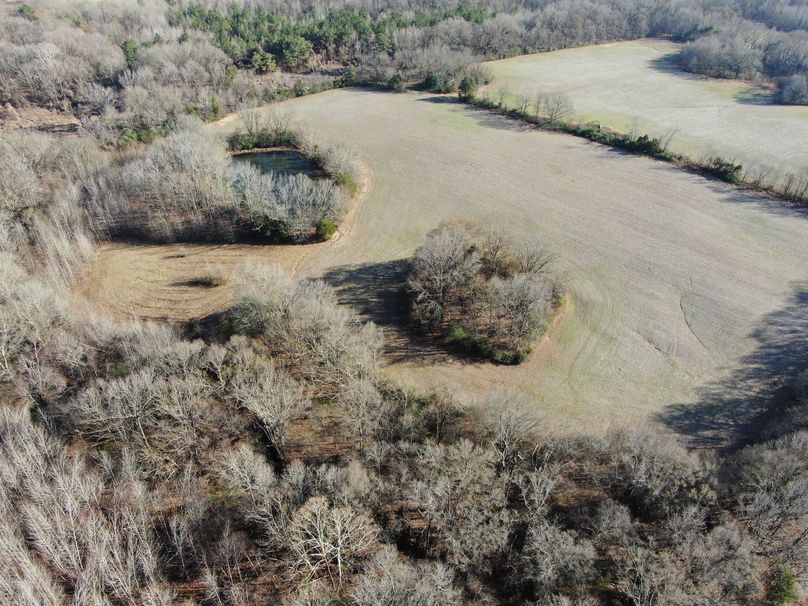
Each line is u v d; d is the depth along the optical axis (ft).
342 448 180.96
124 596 135.13
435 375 223.51
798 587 136.05
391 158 399.44
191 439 173.17
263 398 172.86
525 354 228.84
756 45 583.17
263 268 247.09
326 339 199.21
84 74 472.03
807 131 430.61
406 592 123.65
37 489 150.71
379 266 287.69
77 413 179.42
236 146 409.08
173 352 193.06
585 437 177.06
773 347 232.94
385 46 565.12
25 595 126.93
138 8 606.96
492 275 257.55
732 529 138.51
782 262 284.00
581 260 288.51
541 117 454.40
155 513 160.04
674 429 200.34
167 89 440.86
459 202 344.28
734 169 354.74
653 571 128.36
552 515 155.22
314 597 132.87
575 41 650.84
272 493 151.94
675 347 234.79
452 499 147.64
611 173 374.22
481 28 595.06
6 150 321.52
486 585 140.15
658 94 515.09
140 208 322.96
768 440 183.62
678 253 292.61
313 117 467.11
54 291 247.09
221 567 146.92
